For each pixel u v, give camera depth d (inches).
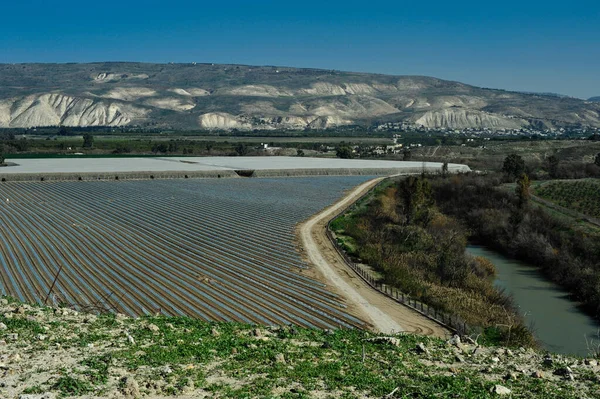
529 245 2425.0
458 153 6673.2
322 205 2965.1
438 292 1674.5
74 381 620.4
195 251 1898.4
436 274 1908.2
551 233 2519.7
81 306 1255.5
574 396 674.8
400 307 1449.3
